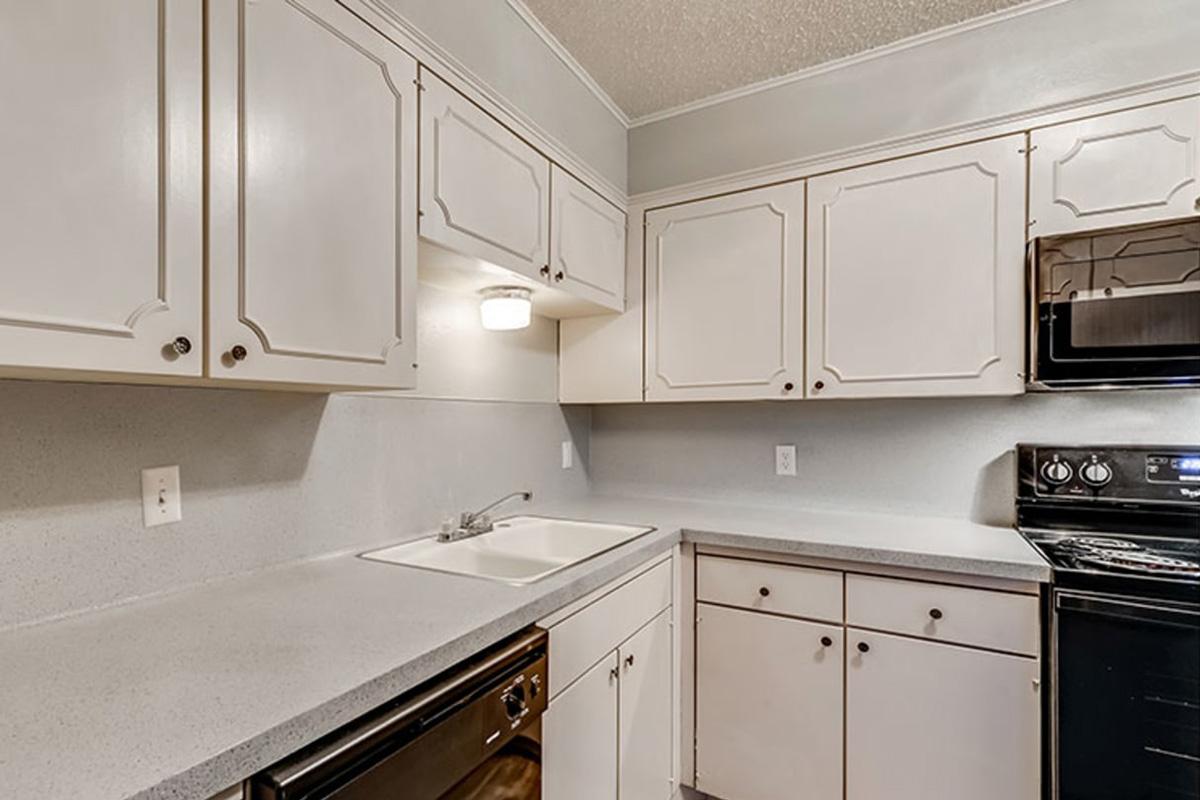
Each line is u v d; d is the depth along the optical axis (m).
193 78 0.90
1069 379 1.55
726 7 1.72
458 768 0.94
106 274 0.79
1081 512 1.75
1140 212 1.53
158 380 1.01
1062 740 1.36
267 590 1.20
